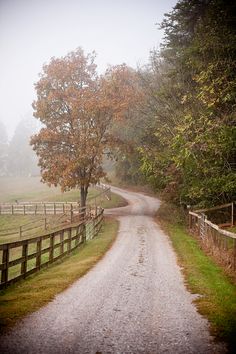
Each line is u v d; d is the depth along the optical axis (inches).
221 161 687.1
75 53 1267.2
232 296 337.4
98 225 977.5
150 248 655.1
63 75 1218.6
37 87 1238.3
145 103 1223.5
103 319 282.7
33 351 223.1
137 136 1380.4
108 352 223.5
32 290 374.3
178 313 295.6
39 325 267.4
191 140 675.4
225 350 223.0
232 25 672.4
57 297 344.5
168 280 416.5
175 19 978.7
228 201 822.5
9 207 1676.9
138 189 2258.9
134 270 475.5
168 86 971.3
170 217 1160.2
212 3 704.4
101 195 1958.7
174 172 946.1
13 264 411.8
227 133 614.9
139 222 1088.2
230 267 457.4
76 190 2363.4
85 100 1167.6
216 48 681.0
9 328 260.4
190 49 762.8
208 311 296.2
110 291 368.8
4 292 371.6
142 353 222.1
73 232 1029.8
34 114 1232.8
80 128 1202.6
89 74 1285.7
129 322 276.2
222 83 622.2
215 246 566.3
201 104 806.5
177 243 705.0
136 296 349.7
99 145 1224.8
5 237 1175.0
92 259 561.9
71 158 1222.9
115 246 688.4
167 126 911.7
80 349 227.3
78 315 291.4
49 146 1242.0
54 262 576.7
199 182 784.3
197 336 246.7
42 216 1502.2
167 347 230.2
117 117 1195.9
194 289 371.6
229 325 263.1
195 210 898.1
